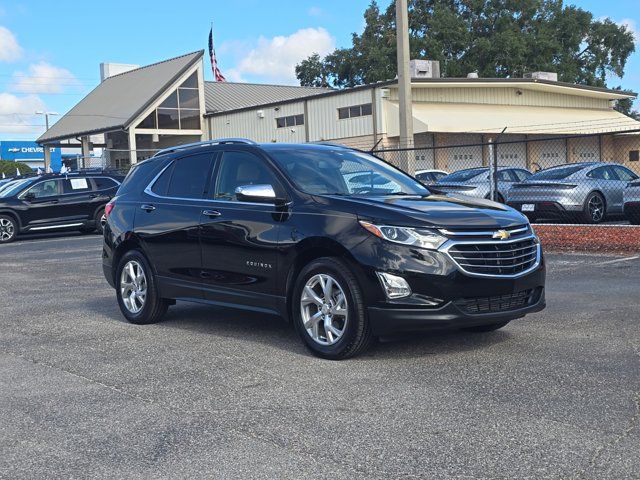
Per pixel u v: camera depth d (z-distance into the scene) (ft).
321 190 21.56
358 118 117.70
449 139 119.03
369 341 19.35
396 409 15.60
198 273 23.48
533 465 12.48
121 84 158.92
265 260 21.26
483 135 122.31
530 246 20.36
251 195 20.98
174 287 24.40
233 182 23.20
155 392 17.43
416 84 115.96
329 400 16.35
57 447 14.10
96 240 63.87
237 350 21.34
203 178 24.30
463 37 185.68
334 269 19.35
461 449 13.29
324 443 13.83
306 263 20.72
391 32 192.54
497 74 188.24
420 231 18.69
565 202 50.19
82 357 21.07
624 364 18.48
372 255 18.75
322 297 20.04
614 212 52.80
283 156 22.68
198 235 23.30
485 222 19.45
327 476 12.34
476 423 14.58
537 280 20.26
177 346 22.13
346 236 19.26
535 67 190.19
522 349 20.36
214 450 13.67
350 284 19.06
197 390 17.48
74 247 57.57
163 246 24.57
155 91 137.39
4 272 42.34
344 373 18.47
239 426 14.92
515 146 125.90
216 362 20.03
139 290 25.81
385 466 12.67
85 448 13.99
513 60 184.14
